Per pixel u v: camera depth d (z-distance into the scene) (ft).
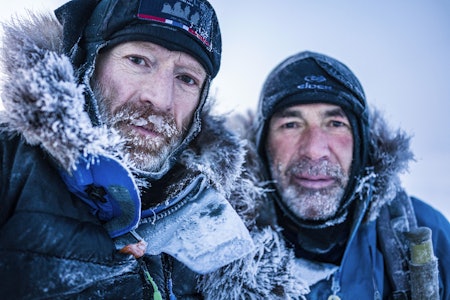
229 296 3.62
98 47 3.18
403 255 4.44
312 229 4.66
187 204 3.45
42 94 2.47
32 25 2.99
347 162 4.67
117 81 3.20
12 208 2.61
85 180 2.76
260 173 4.75
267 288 3.70
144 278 3.11
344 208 4.65
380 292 4.39
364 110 4.77
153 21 3.18
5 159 2.70
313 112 4.66
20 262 2.47
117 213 3.00
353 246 4.62
